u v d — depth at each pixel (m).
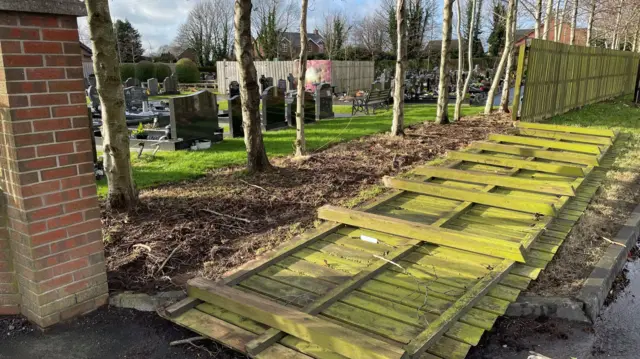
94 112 15.37
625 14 26.39
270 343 3.04
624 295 4.05
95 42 5.11
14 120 3.00
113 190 5.57
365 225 4.99
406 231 4.73
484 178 6.77
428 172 7.27
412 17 39.03
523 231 4.98
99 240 3.60
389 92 19.00
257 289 3.82
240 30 6.95
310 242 4.69
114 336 3.34
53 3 3.02
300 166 8.05
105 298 3.70
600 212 5.70
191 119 10.08
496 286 3.77
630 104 19.59
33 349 3.19
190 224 5.30
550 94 14.65
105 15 5.07
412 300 3.58
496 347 3.22
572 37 20.06
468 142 10.37
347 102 23.28
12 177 3.15
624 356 3.15
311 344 3.01
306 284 3.89
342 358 2.85
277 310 3.21
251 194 6.50
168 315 3.39
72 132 3.31
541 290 3.80
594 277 3.99
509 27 15.26
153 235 4.97
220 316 3.40
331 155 8.98
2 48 2.89
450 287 3.78
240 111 11.59
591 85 18.98
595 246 4.68
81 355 3.13
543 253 4.41
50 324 3.40
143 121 13.41
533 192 6.35
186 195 6.43
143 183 7.04
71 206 3.38
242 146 10.30
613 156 8.84
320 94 14.99
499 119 14.23
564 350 3.20
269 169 7.69
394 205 6.00
